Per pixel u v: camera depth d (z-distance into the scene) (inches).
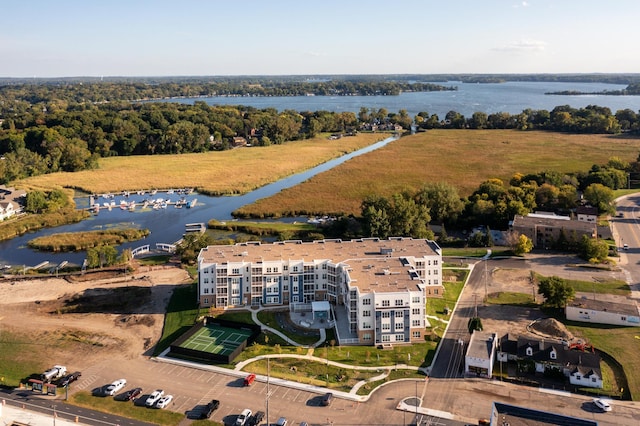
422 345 5319.9
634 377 4662.9
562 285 5949.8
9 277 7278.5
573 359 4709.6
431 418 4101.9
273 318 5935.0
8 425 3971.5
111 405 4291.3
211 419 4109.3
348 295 5570.9
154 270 7519.7
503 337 5093.5
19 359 5049.2
